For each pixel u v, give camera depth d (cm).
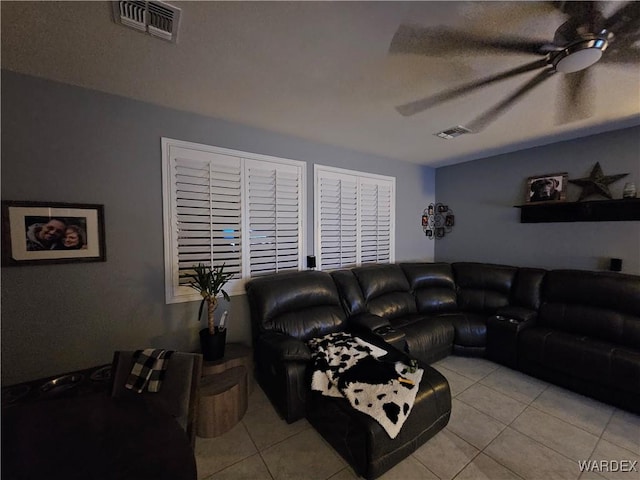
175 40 154
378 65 176
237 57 169
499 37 125
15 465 89
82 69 181
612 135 294
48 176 195
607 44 128
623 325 248
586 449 181
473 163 422
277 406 215
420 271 375
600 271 300
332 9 132
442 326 302
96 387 184
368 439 152
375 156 391
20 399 170
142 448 97
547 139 325
